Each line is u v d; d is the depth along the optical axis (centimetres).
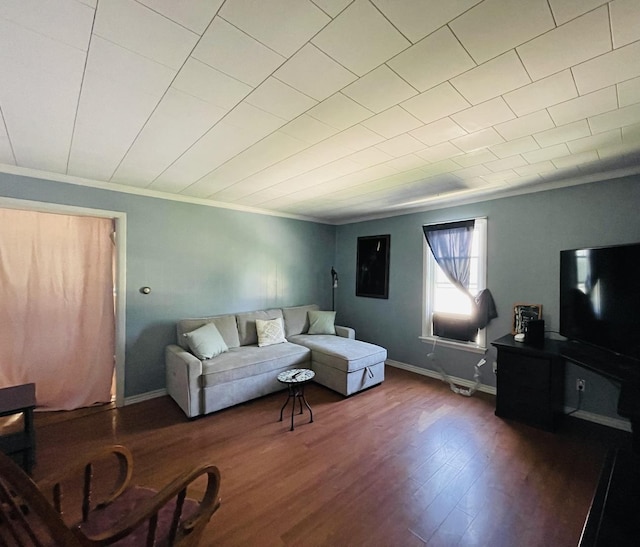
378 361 362
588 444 237
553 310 302
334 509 170
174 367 312
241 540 150
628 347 214
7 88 142
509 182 299
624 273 218
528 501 177
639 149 216
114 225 323
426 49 117
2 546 89
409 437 247
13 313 287
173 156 231
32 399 200
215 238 388
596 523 97
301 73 132
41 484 104
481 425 268
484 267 352
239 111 164
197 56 121
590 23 103
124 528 87
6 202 257
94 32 107
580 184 285
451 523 161
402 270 439
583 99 152
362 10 98
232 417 284
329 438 246
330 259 534
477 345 358
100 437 248
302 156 229
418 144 208
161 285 343
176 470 205
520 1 95
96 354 316
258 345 379
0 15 99
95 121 175
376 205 404
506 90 144
